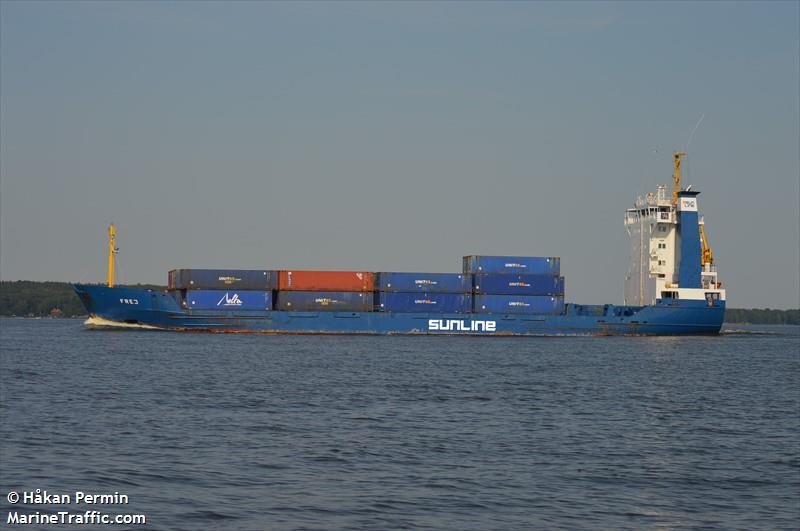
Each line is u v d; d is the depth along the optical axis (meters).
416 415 87.88
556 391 112.31
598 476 61.78
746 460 68.19
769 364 171.12
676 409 97.94
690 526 50.62
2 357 159.25
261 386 111.81
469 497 55.34
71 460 63.12
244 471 60.75
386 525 49.28
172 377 122.19
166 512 50.69
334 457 65.88
